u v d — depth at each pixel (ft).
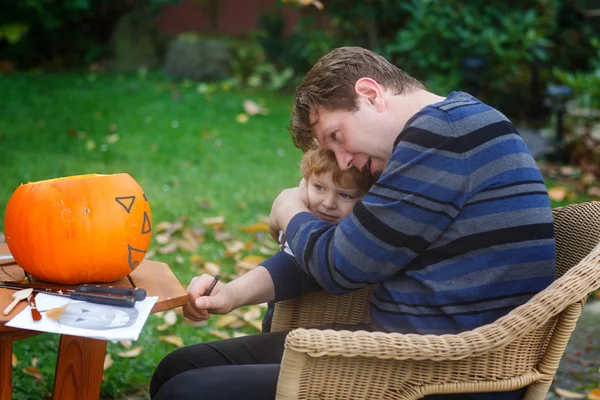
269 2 35.09
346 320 7.55
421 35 23.75
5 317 5.39
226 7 35.45
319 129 6.39
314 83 6.28
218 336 11.18
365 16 26.30
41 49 34.24
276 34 30.58
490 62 23.68
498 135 5.74
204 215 15.72
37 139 20.98
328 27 30.45
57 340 10.76
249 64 30.45
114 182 6.29
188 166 19.30
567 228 6.88
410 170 5.62
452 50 23.68
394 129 6.11
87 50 34.53
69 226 5.97
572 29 26.63
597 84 20.65
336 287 5.97
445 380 5.62
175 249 13.98
